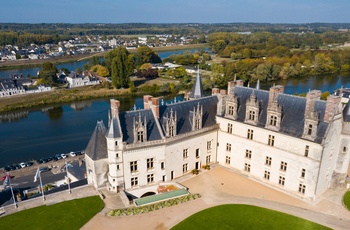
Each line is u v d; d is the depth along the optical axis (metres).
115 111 69.12
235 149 84.94
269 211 66.75
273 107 74.25
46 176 94.06
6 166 104.81
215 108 89.56
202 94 96.81
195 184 78.31
